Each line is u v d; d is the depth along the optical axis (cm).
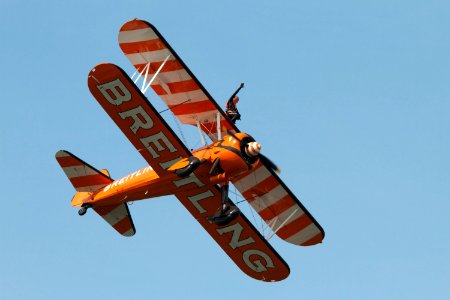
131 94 6075
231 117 6738
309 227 7056
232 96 6762
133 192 6869
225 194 6388
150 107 6112
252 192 6950
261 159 6575
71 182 7294
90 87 6103
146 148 6394
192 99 6488
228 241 7138
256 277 7406
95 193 7200
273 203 6975
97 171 7181
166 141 6297
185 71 6275
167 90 6494
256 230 6944
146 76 6238
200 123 6706
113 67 5919
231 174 6412
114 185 7012
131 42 6144
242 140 6394
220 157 6356
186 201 6812
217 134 6769
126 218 7462
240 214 6844
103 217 7425
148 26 5981
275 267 7212
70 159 7169
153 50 6181
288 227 7125
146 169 6781
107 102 6181
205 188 6612
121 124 6300
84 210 7169
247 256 7219
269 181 6788
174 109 6631
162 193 6788
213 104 6450
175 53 6175
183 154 6350
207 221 6975
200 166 6397
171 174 6525
